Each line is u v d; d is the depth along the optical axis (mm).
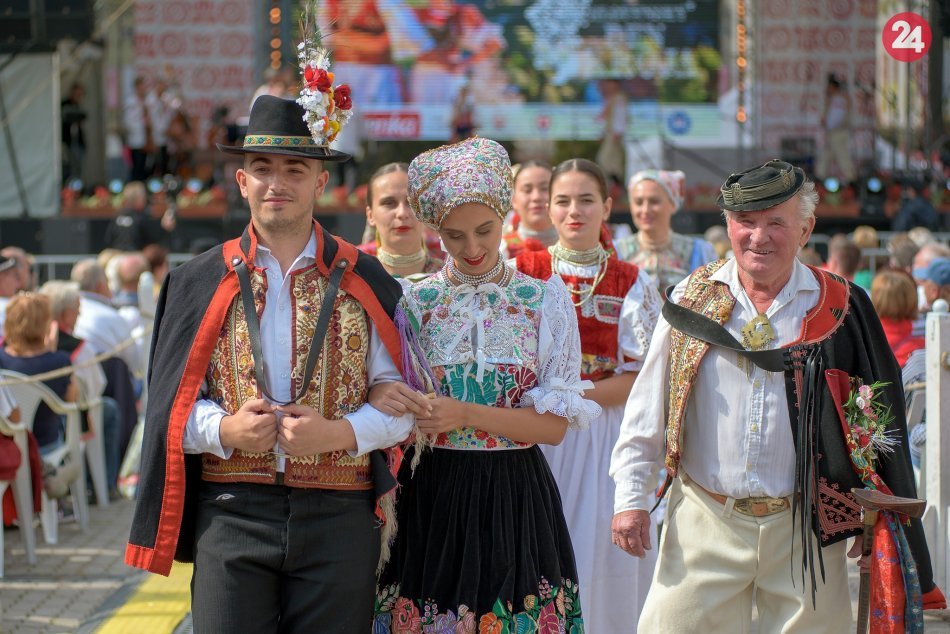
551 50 33375
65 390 12273
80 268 14898
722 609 5633
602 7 33312
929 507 8945
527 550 5570
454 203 5441
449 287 5777
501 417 5543
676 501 5785
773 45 32031
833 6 31734
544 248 8695
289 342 5387
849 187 27969
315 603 5355
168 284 5602
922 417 9938
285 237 5488
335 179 28375
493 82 33469
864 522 5391
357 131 28891
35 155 27609
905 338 10617
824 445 5422
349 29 33094
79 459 12422
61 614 9648
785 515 5504
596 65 33406
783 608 5570
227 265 5480
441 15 33219
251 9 32562
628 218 26984
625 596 7344
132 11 32469
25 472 11023
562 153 33062
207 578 5328
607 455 7398
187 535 5504
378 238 8422
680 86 33312
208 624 5305
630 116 33312
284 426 5215
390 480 5441
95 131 32500
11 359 11953
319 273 5496
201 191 28828
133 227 25734
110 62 32812
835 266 14531
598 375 7520
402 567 5641
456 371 5676
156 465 5355
